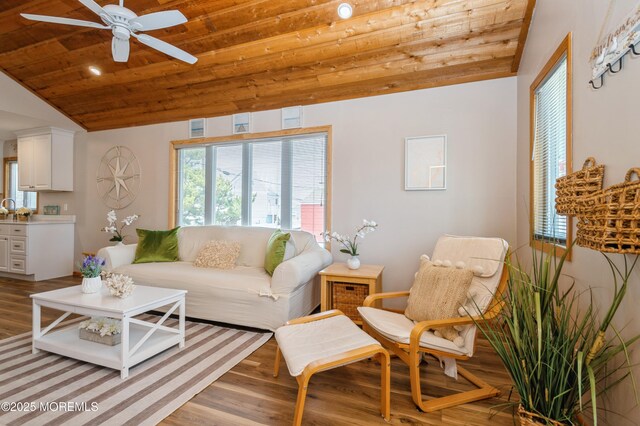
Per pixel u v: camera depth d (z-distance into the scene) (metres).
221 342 2.51
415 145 3.19
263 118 3.86
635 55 1.12
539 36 2.24
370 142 3.38
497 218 2.93
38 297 2.22
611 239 1.07
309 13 2.67
